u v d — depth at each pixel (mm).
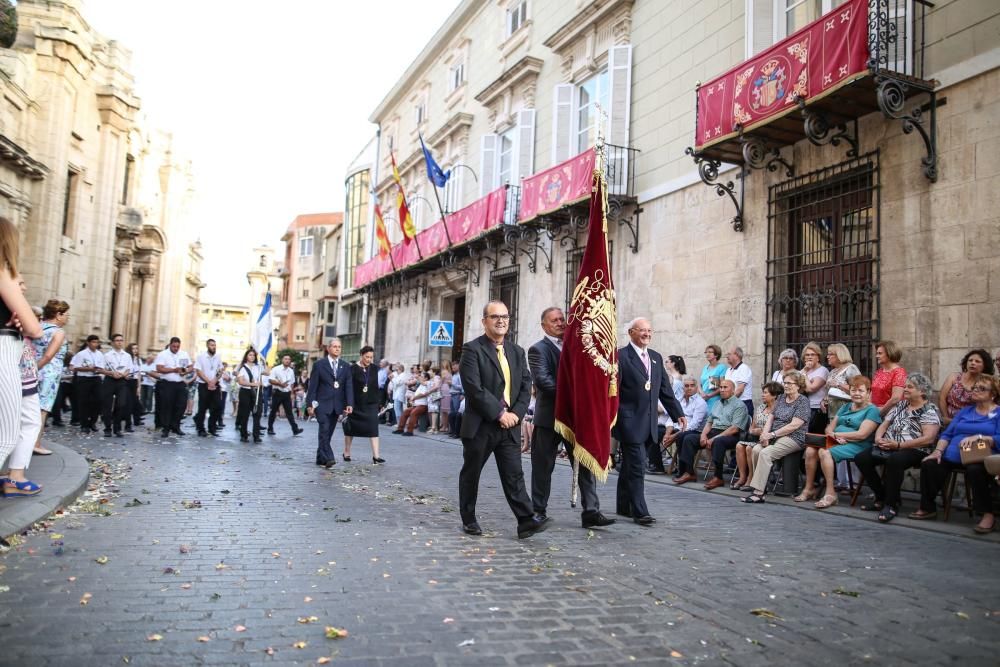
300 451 12625
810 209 10273
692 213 12445
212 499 6855
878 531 6270
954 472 6688
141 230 34719
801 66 9016
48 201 23859
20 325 5363
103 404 13469
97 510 5918
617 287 14406
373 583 4137
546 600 3916
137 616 3406
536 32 18828
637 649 3205
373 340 30750
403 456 12258
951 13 8227
